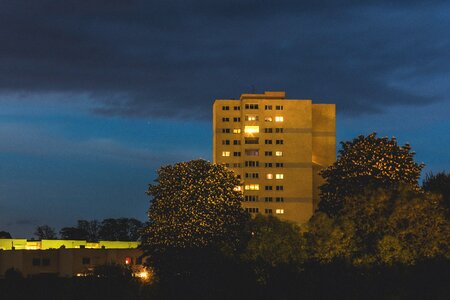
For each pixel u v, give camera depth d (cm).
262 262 9181
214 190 12912
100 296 10650
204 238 12438
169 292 10900
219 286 9731
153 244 12725
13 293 10781
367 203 9506
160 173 13238
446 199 11744
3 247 19962
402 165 12544
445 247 9131
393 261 8562
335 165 12850
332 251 8931
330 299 8056
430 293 7831
